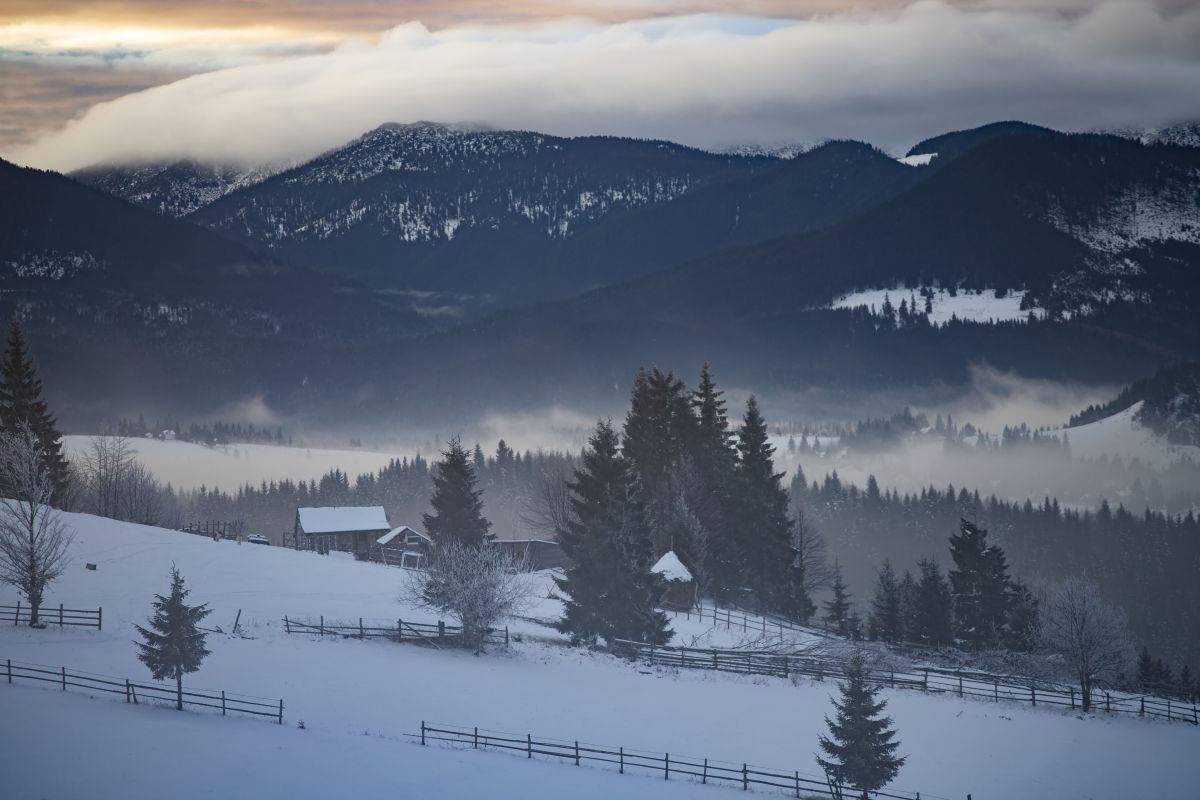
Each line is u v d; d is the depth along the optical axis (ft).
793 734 240.73
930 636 377.50
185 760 186.39
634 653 304.91
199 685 241.55
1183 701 297.33
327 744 205.05
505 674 274.36
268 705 230.68
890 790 214.28
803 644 323.37
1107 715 269.23
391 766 194.80
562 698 257.75
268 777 181.78
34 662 245.04
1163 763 234.38
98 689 229.66
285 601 330.13
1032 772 226.99
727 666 292.61
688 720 247.70
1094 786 220.84
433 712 239.09
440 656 286.46
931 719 256.93
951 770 226.38
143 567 350.43
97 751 186.50
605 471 327.47
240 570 363.15
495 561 308.81
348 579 369.71
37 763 178.29
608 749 225.35
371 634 299.79
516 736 228.43
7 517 363.35
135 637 276.82
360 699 242.37
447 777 192.03
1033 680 299.38
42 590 302.66
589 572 310.45
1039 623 340.39
